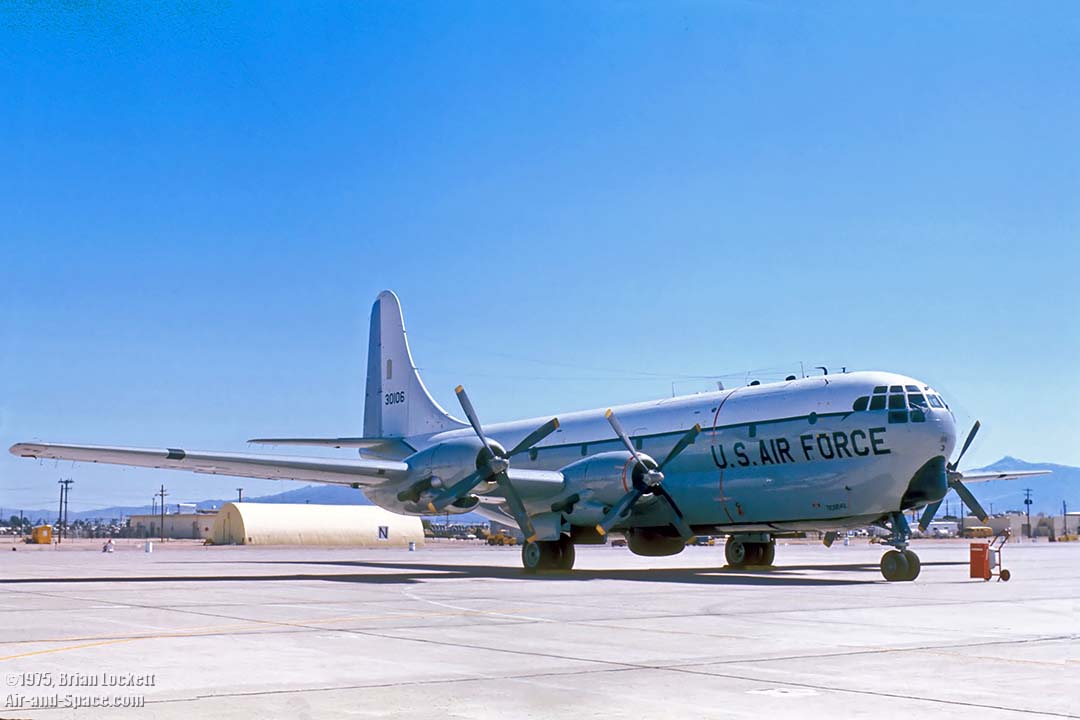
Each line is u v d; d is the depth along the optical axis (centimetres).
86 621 1379
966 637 1232
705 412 2914
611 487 2758
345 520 7475
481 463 2703
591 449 3194
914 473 2492
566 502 2838
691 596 1878
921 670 967
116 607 1606
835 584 2298
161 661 998
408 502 2778
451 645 1132
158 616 1453
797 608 1630
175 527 11844
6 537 12506
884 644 1161
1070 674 947
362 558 4519
